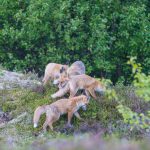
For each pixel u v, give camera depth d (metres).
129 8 53.84
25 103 36.81
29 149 21.97
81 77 35.78
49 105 34.47
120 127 34.12
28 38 55.09
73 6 53.69
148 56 54.59
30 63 55.38
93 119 35.09
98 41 52.84
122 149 19.45
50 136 33.38
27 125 34.91
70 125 34.50
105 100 36.16
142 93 27.55
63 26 54.09
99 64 53.31
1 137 33.44
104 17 54.00
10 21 56.66
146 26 53.94
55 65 37.78
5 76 41.00
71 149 19.61
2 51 56.41
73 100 34.50
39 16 53.72
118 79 53.22
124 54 55.12
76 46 53.84
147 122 33.81
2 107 36.62
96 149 19.45
